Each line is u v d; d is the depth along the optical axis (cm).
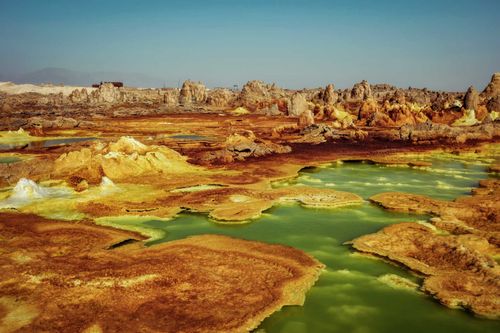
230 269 1767
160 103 13325
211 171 3725
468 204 2717
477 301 1570
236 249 1984
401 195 2930
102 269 1733
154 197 2838
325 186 3312
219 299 1524
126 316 1399
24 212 2498
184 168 3747
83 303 1469
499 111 7706
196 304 1484
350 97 12456
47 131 6819
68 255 1900
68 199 2725
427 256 1958
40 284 1591
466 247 1947
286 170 3822
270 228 2352
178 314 1420
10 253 1886
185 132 6738
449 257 1917
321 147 5241
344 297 1628
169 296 1532
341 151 4950
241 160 4291
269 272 1755
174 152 4053
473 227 2348
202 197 2852
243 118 9194
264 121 8544
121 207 2627
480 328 1452
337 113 8625
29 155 4425
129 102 13588
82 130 6956
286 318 1470
